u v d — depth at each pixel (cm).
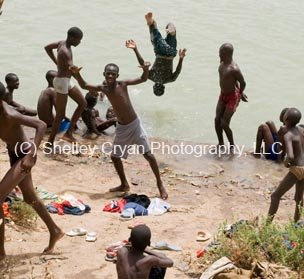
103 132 2564
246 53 3331
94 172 2197
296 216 1822
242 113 2780
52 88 2488
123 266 1250
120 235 1698
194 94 2908
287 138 1770
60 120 2311
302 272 1440
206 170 2294
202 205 1994
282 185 1812
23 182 1483
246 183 2206
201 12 3831
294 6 4028
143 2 3950
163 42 2512
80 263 1505
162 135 2570
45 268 1447
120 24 3603
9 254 1526
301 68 3206
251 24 3694
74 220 1781
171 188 2112
